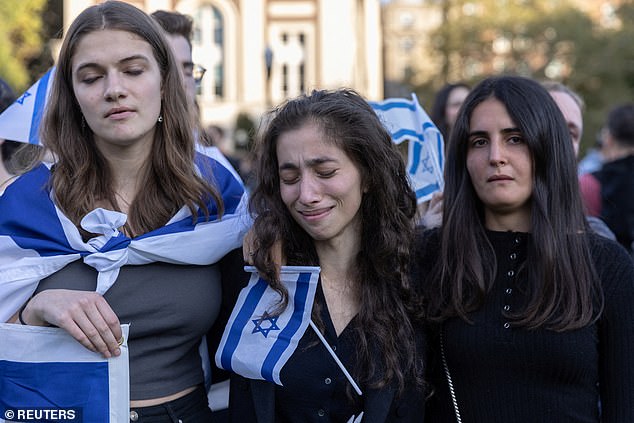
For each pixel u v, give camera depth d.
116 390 2.17
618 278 2.25
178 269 2.42
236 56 28.23
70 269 2.34
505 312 2.26
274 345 2.25
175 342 2.41
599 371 2.29
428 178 3.30
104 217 2.33
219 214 2.51
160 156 2.46
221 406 3.07
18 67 15.65
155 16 3.67
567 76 28.80
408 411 2.28
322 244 2.38
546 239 2.26
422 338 2.35
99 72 2.31
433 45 30.05
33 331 2.16
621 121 4.71
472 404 2.28
